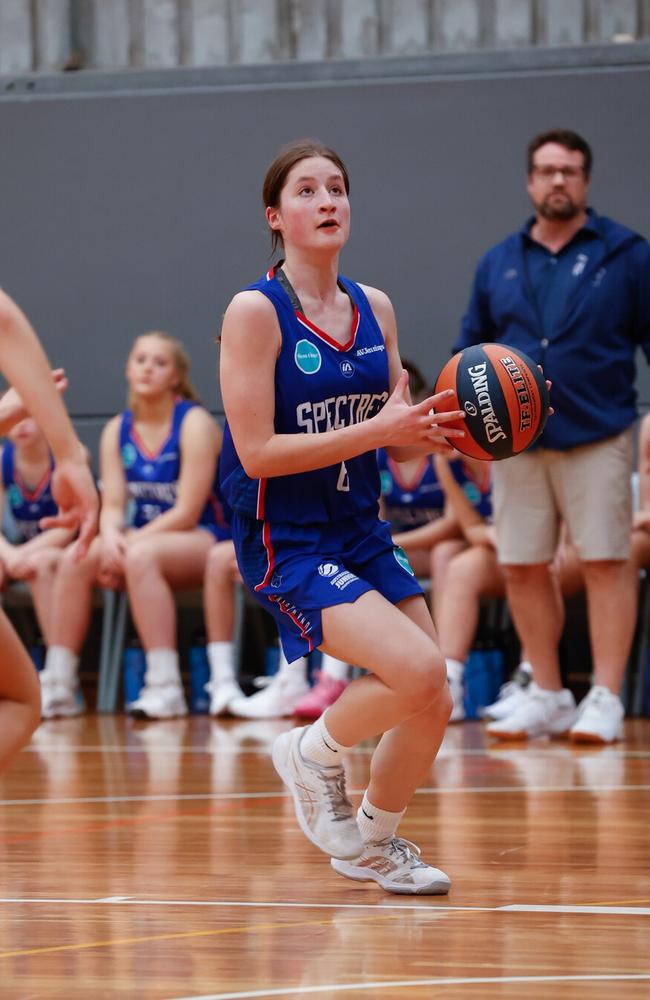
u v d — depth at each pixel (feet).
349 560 17.16
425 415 16.29
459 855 18.85
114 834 21.01
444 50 48.03
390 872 16.76
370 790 17.06
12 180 48.49
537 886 16.85
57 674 40.83
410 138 46.37
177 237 47.60
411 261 46.29
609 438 31.53
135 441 41.37
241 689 43.39
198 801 24.27
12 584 43.14
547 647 33.45
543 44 47.50
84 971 13.05
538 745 32.17
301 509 16.98
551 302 31.83
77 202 48.14
